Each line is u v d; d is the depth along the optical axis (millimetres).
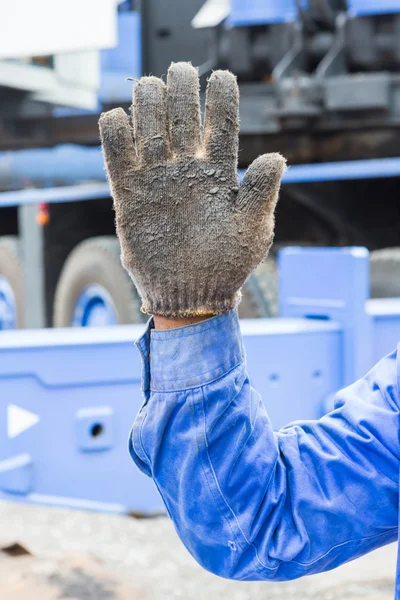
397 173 4797
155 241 1139
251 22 4930
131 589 2205
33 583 2213
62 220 6387
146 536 3258
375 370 1251
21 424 3338
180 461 1133
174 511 1194
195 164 1145
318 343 3615
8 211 7555
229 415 1135
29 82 5375
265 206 1141
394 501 1154
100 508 3422
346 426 1207
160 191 1142
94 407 3395
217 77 1157
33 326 6508
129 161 1157
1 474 3283
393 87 4699
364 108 4695
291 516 1161
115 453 3443
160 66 5547
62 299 5895
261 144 5293
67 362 3346
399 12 4523
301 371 3594
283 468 1177
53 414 3365
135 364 3410
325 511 1150
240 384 1160
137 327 3693
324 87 4699
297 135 5191
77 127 5891
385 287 4918
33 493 3375
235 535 1130
